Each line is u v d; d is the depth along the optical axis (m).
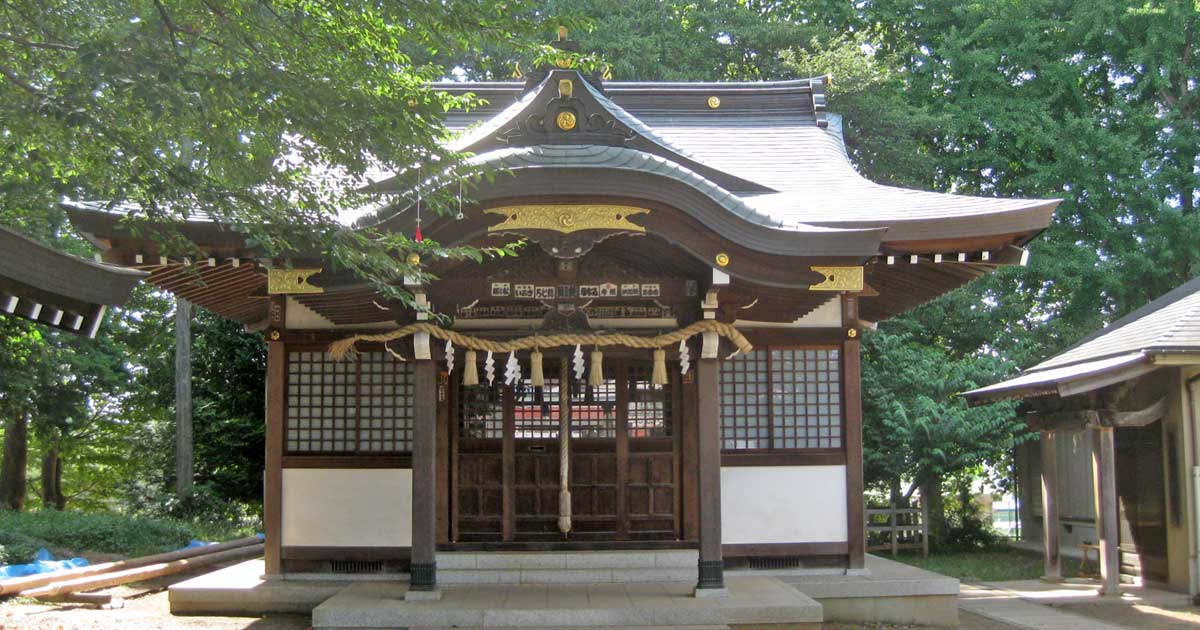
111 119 7.21
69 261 5.32
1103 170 20.45
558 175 8.57
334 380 10.72
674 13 22.41
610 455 10.87
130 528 16.25
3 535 13.63
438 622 8.58
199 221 8.59
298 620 9.60
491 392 10.86
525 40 7.84
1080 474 15.38
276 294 9.80
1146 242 20.59
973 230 9.73
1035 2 21.48
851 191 11.28
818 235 8.88
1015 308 20.09
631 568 10.36
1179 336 11.31
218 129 7.33
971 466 16.95
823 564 10.62
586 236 8.79
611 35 20.61
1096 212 20.75
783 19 23.73
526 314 10.06
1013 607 11.47
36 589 10.42
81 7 7.97
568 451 10.73
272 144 7.64
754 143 13.11
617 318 9.93
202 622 9.49
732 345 9.46
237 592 9.85
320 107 7.24
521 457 10.80
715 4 22.61
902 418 15.87
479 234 8.81
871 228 9.64
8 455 22.58
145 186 7.07
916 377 16.67
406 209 8.48
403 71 8.05
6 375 17.97
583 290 9.36
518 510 10.74
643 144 10.60
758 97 14.02
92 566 11.90
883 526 16.92
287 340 10.63
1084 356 13.76
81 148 7.60
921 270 11.02
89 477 28.11
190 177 7.12
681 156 10.74
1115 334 13.98
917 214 9.94
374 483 10.60
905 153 20.27
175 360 23.27
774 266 9.06
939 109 22.02
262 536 15.78
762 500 10.70
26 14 7.67
